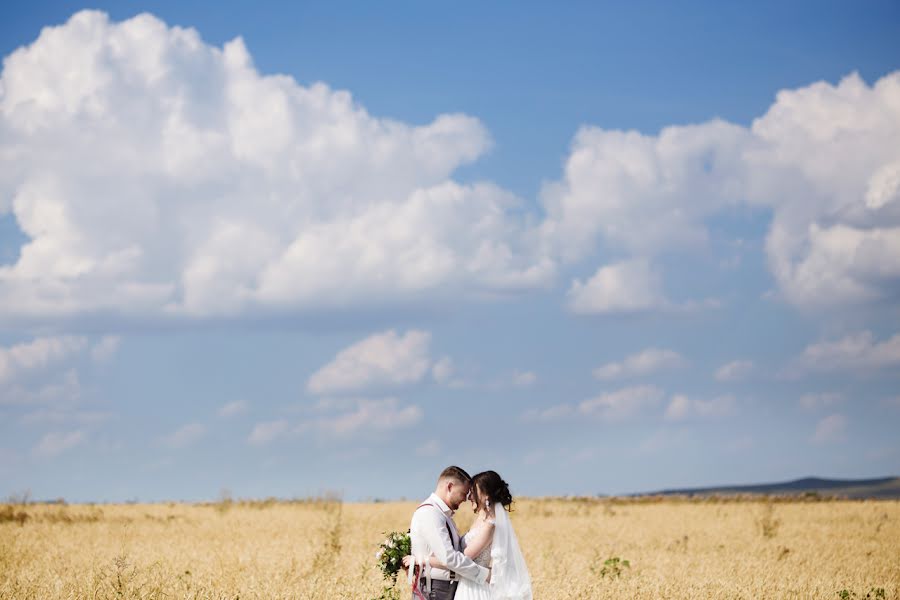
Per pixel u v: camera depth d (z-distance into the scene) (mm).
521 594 9531
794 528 28000
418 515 9508
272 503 40375
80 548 20391
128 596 12938
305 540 22312
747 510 37906
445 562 9258
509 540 9633
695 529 27859
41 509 36406
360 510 35812
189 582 14141
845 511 36688
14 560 17750
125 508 40781
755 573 16859
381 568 9648
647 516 34375
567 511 37156
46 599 13008
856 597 14188
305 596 13234
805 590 14812
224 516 32312
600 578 15781
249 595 13273
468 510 29469
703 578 16047
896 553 21172
